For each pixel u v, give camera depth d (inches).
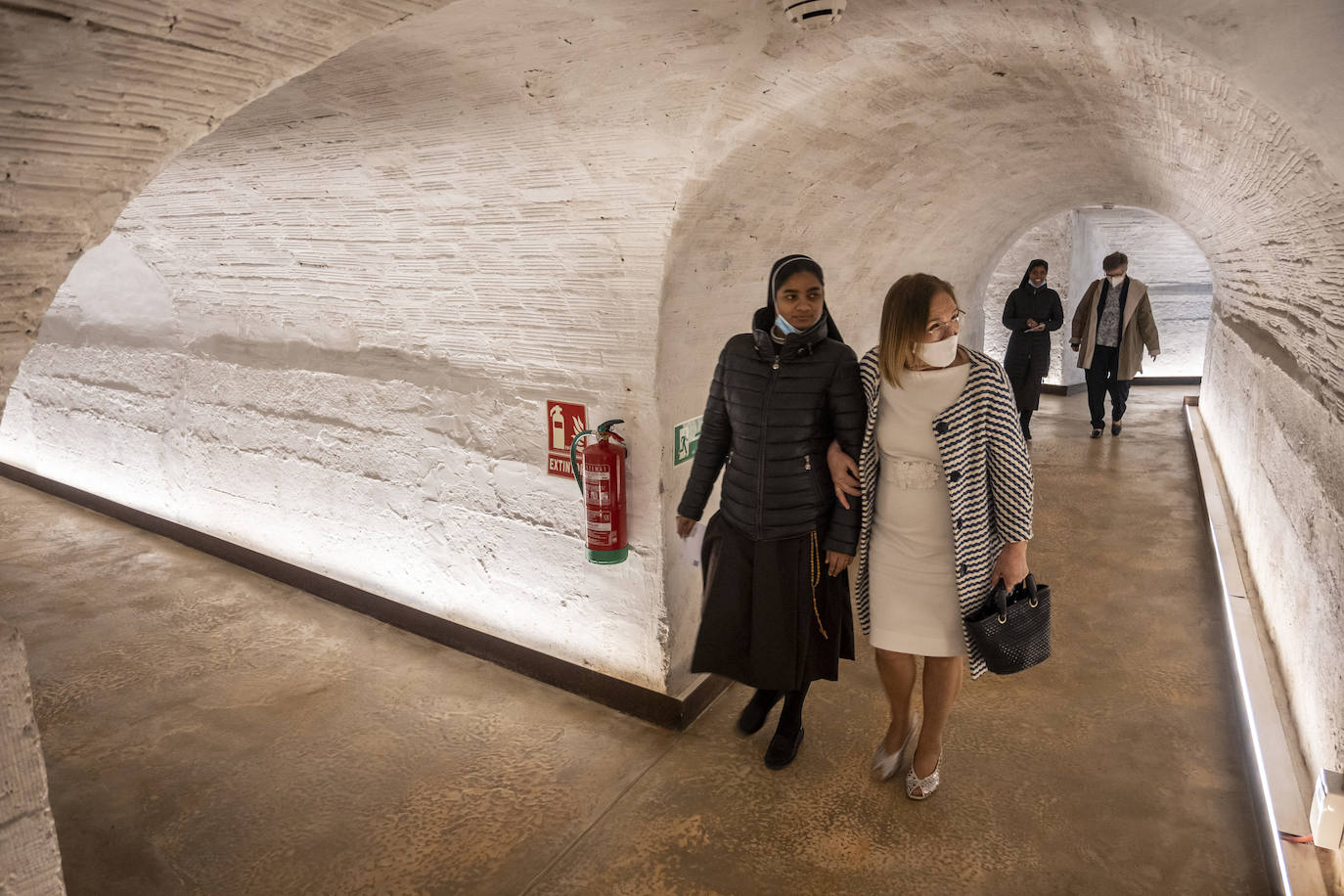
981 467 97.8
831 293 169.3
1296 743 110.6
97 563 202.2
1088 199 283.4
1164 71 83.8
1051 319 287.3
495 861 104.1
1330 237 86.8
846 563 107.0
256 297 170.1
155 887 101.3
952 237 227.1
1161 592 177.9
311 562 182.2
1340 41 55.9
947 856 102.6
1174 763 120.0
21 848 50.2
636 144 98.3
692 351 127.8
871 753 123.9
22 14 33.9
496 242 121.9
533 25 77.1
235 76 44.6
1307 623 108.6
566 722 134.8
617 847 105.8
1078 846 103.7
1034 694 138.8
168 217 158.9
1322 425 101.9
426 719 136.2
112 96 40.4
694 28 79.5
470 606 155.1
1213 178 137.8
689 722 133.0
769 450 106.2
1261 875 98.3
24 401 249.6
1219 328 291.1
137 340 205.5
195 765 125.2
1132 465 281.6
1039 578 186.5
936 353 94.0
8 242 41.5
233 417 188.1
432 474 154.0
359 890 100.0
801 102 102.5
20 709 49.3
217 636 165.8
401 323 149.8
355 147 112.6
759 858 103.1
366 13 45.9
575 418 132.0
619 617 134.2
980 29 88.8
